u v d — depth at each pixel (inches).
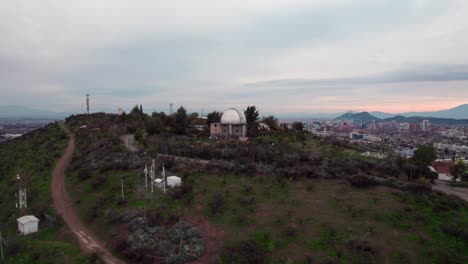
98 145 2140.7
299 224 1086.4
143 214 1190.9
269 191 1348.4
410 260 905.5
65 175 1769.2
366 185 1365.7
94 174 1652.3
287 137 2471.7
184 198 1305.4
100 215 1261.1
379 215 1119.6
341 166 1608.0
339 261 897.5
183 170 1601.9
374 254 929.5
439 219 1084.5
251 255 933.2
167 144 2133.4
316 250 960.3
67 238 1128.8
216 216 1176.8
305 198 1275.8
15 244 1079.6
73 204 1418.6
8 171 2027.6
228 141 2256.4
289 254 954.1
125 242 1024.2
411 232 1027.3
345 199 1252.5
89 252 1019.3
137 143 2303.2
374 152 2367.1
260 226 1095.0
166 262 922.1
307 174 1501.0
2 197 1610.5
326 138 2765.7
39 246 1055.0
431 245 964.0
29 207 1423.5
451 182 1722.4
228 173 1581.0
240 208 1217.4
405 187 1317.7
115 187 1470.2
